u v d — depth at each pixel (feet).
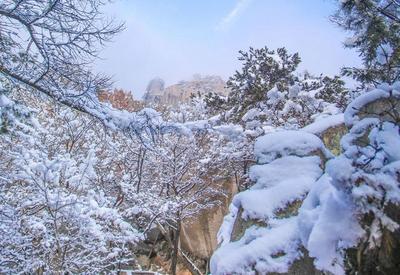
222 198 56.08
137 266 45.91
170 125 29.63
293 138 16.83
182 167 50.85
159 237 55.88
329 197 10.98
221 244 17.80
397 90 14.34
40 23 23.53
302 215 12.07
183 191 51.96
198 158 51.78
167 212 45.34
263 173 16.22
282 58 53.47
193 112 58.44
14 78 25.31
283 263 12.58
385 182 9.64
